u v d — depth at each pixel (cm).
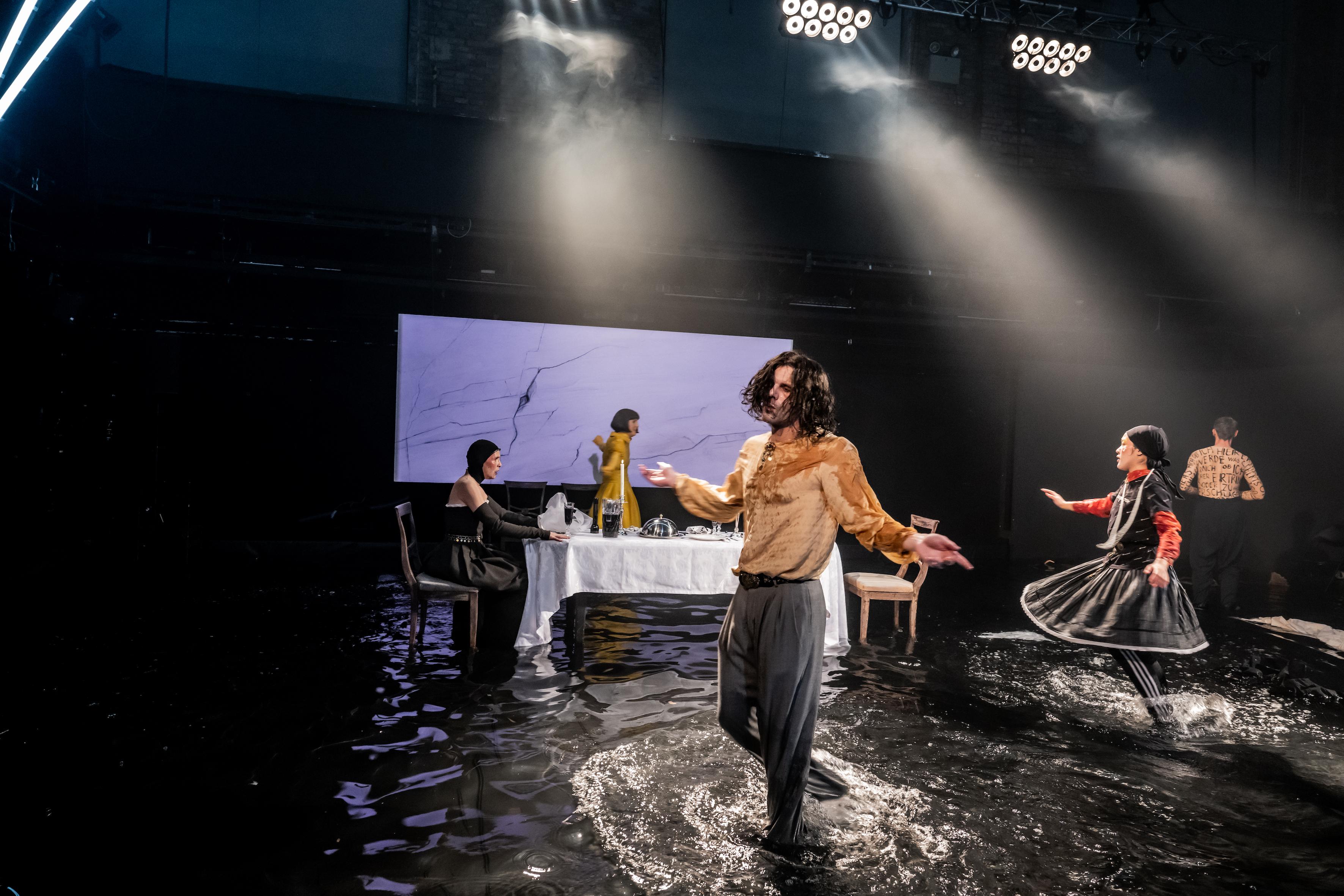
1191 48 795
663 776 254
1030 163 865
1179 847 217
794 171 728
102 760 263
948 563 178
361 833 215
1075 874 201
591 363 763
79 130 604
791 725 202
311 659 389
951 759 276
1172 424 909
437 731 292
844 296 799
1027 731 307
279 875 193
